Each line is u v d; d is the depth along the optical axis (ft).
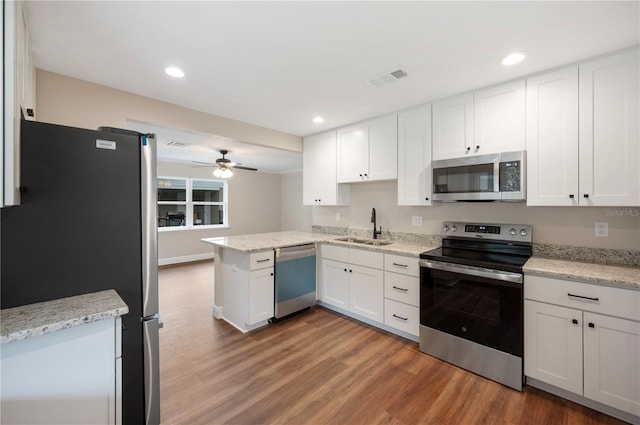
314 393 6.29
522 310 6.30
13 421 3.19
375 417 5.57
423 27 5.18
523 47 5.83
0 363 3.11
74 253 4.41
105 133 4.71
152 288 5.20
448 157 8.41
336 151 11.84
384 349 8.18
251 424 5.40
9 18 3.25
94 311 3.71
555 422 5.40
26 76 4.70
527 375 6.34
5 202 3.27
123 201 4.87
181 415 5.62
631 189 5.81
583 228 7.05
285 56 6.23
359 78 7.29
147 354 5.14
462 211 9.16
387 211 11.27
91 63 6.50
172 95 8.38
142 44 5.74
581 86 6.34
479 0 4.46
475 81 7.41
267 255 9.62
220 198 23.47
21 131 3.97
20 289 3.99
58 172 4.27
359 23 5.08
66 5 4.53
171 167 20.30
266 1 4.50
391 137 9.87
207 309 11.51
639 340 5.09
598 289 5.46
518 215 8.04
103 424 3.77
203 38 5.56
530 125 7.00
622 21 4.95
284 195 26.50
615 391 5.33
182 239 20.85
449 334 7.41
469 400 6.04
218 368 7.25
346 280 10.38
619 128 5.91
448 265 7.36
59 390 3.46
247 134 11.14
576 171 6.41
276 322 10.08
